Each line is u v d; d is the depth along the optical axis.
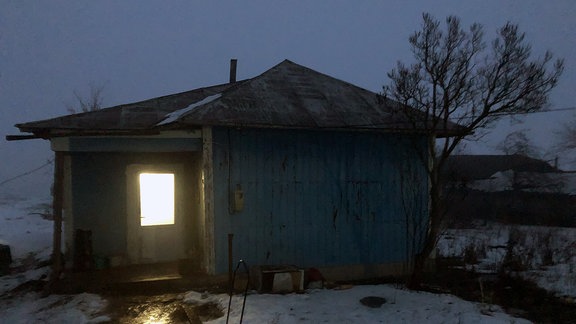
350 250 9.45
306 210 9.14
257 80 10.23
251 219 8.70
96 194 9.91
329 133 9.40
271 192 8.88
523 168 26.02
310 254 9.13
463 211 20.78
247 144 8.72
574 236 14.88
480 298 7.84
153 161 10.16
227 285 8.37
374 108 10.16
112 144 8.40
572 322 6.51
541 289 8.27
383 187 9.76
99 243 9.84
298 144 9.15
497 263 10.66
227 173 8.53
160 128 8.39
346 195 9.46
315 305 7.24
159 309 7.16
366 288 8.45
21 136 8.83
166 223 10.15
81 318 6.66
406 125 9.35
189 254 10.18
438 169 8.43
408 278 8.84
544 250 11.45
